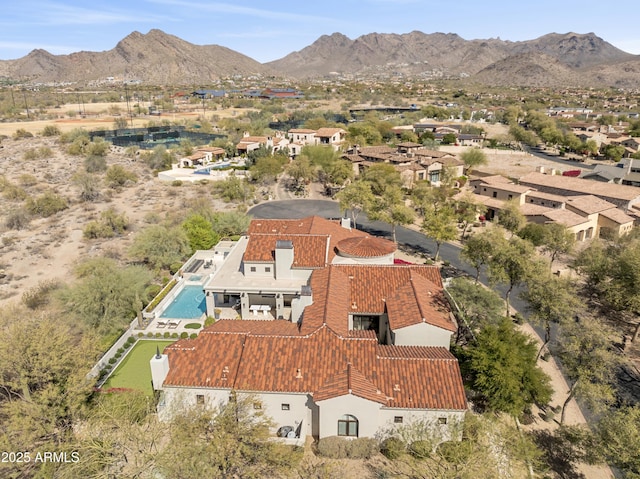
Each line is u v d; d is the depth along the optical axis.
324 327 36.22
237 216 79.50
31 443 29.78
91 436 28.38
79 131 166.88
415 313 39.62
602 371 35.31
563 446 33.56
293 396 32.06
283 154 138.62
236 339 35.72
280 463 27.81
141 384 39.50
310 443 32.44
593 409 32.78
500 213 82.56
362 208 77.38
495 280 47.88
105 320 47.62
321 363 33.53
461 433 30.83
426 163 122.12
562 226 69.19
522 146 186.75
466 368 36.44
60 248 75.94
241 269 54.25
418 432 31.06
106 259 56.62
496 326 41.41
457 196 94.88
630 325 52.19
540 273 45.41
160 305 53.31
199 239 71.00
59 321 45.47
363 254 52.25
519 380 34.25
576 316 50.38
